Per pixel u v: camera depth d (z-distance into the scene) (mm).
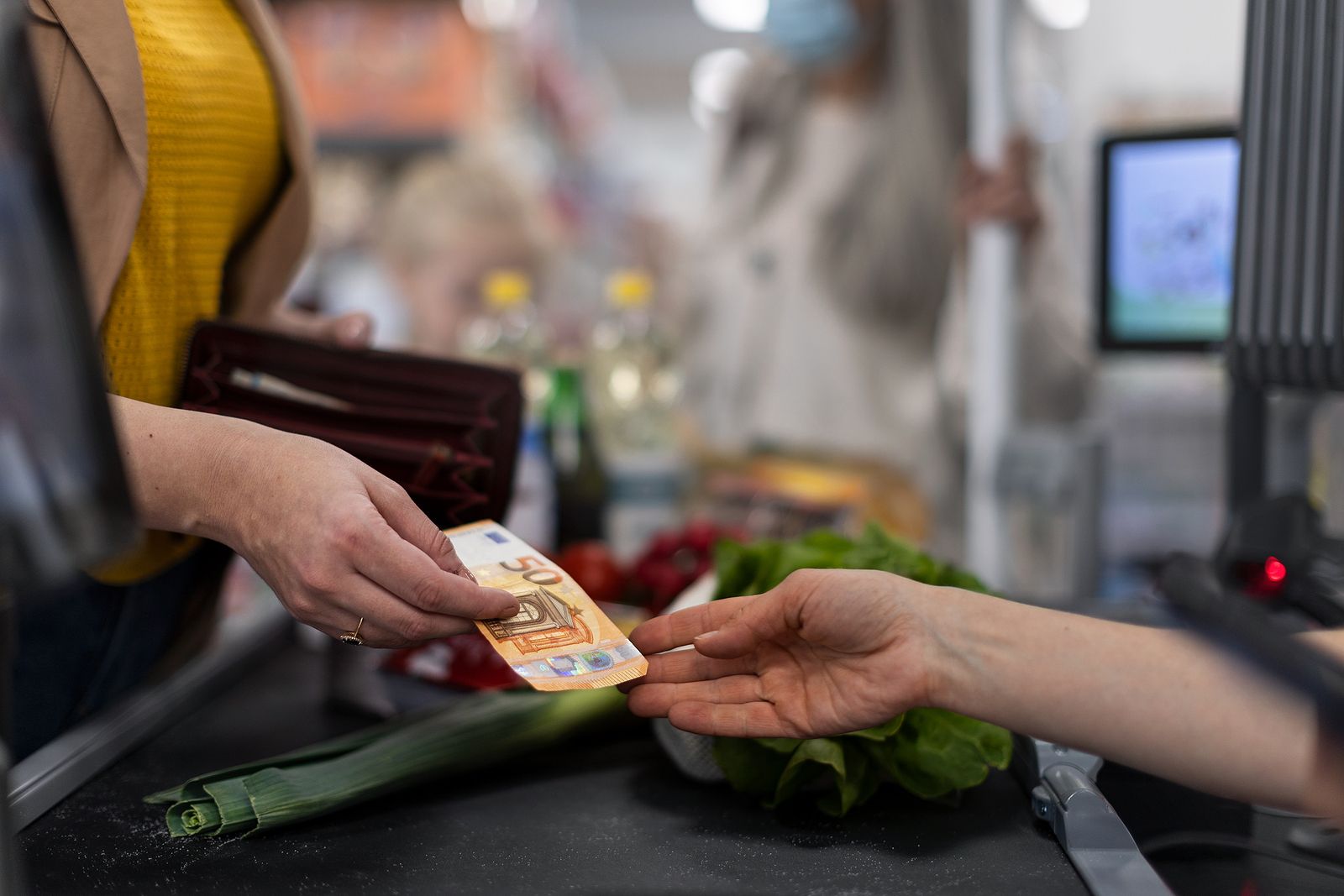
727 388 2906
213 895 685
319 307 1938
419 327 2811
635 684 850
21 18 501
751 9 4215
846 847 771
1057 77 2094
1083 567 1577
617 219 4914
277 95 1129
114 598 1039
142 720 1024
